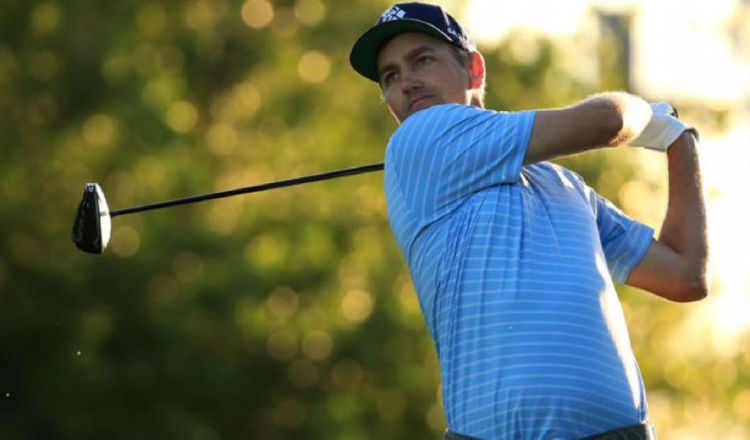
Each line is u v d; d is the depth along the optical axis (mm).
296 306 46844
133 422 46406
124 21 47250
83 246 15875
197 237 46156
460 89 14203
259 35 49062
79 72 47812
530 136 12883
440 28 14031
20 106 48031
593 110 12977
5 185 47812
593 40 53344
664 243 14062
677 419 52625
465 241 12758
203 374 46156
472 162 12961
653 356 51031
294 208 47156
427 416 47312
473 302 12578
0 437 45969
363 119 48219
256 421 47875
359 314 47781
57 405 46062
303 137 48062
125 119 46031
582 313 12383
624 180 49688
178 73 48031
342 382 47906
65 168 47188
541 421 12188
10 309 46719
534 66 48969
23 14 48156
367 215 47500
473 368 12508
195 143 48469
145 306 46438
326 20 48875
